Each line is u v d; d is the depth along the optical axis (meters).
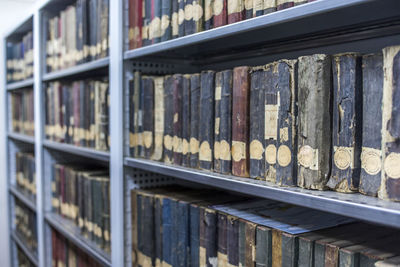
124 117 1.29
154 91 1.18
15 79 2.59
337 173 0.71
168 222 1.14
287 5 0.79
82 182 1.66
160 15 1.13
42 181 2.05
